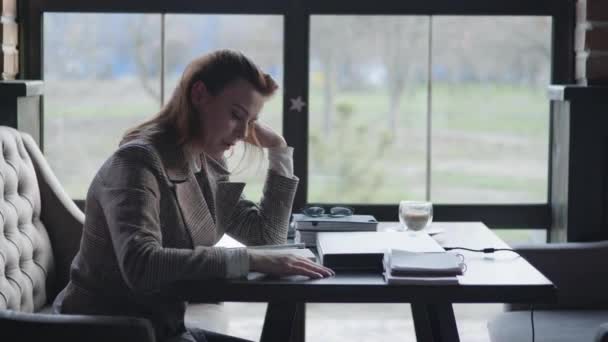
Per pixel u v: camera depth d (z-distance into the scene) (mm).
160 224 2076
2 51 3117
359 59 3383
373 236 2369
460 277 2041
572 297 2916
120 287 2053
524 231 3447
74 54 3365
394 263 2023
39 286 2674
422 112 3461
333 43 3361
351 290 1971
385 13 3314
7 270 2480
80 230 2844
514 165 3469
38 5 3293
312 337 3643
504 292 1967
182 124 2133
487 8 3314
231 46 3363
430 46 3398
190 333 2217
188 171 2146
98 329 1900
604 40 3188
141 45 3381
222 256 1989
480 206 3420
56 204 2846
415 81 3416
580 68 3270
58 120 3395
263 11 3295
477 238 2527
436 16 3375
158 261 1930
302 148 3346
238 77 2131
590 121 3178
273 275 2041
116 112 3420
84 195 3443
